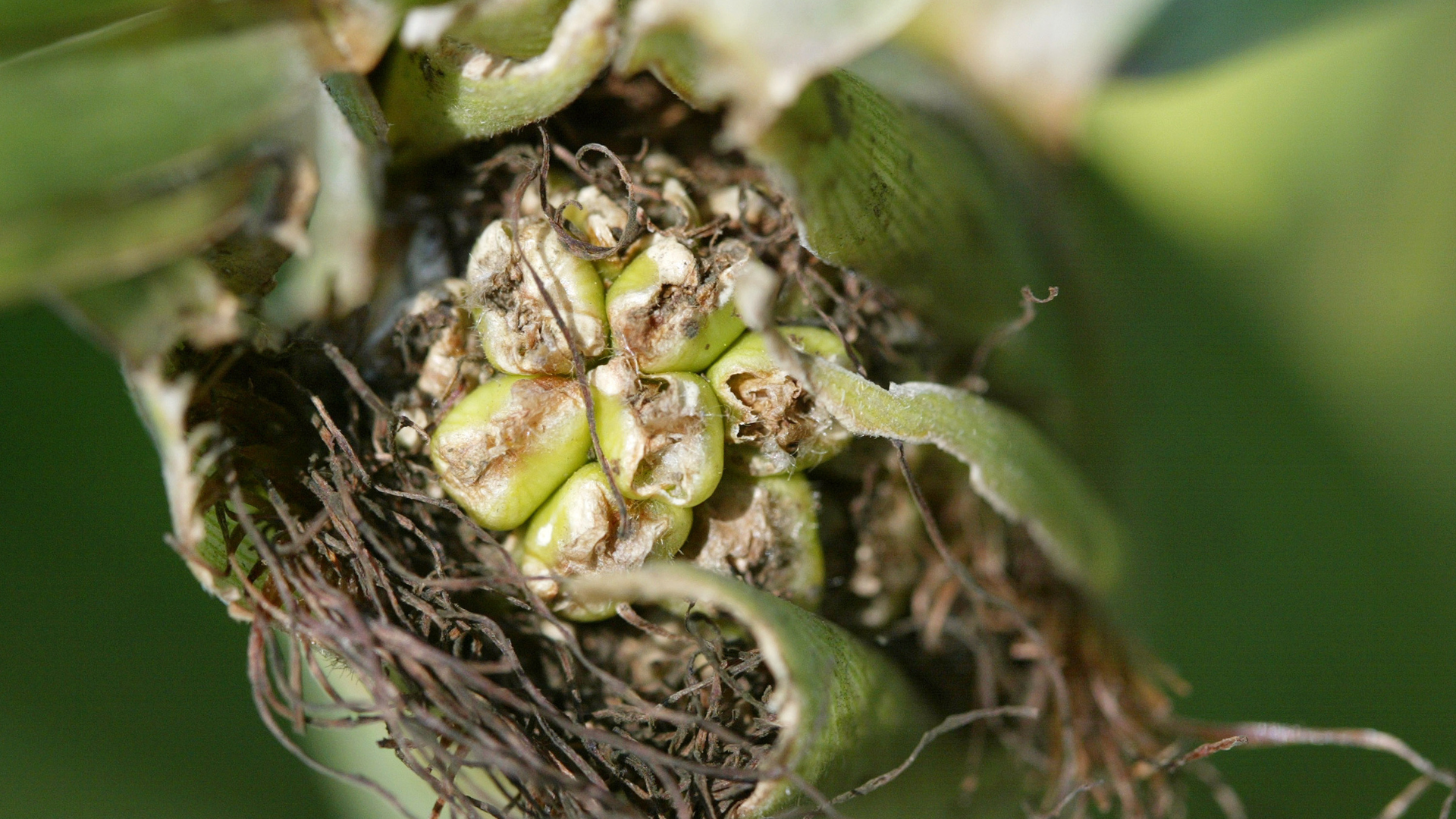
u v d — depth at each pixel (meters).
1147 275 0.30
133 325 0.24
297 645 0.25
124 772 0.28
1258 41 0.30
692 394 0.25
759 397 0.25
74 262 0.24
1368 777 0.30
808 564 0.26
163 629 0.28
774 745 0.25
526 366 0.25
